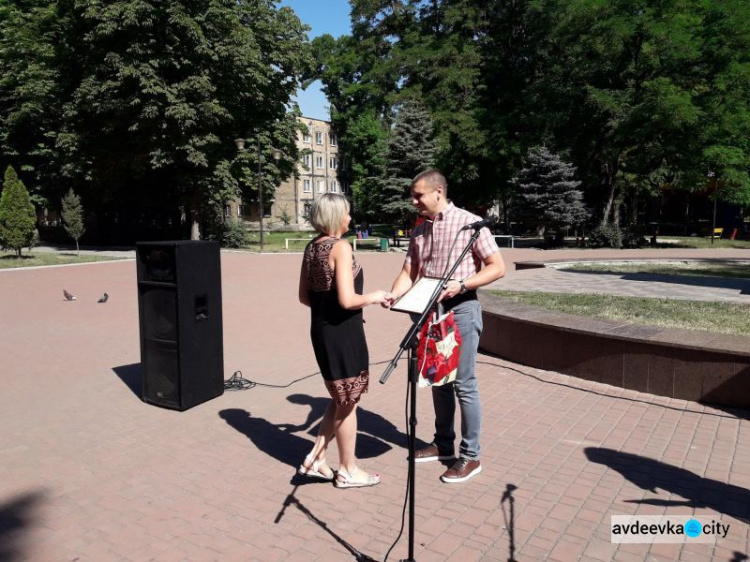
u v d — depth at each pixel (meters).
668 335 5.86
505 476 4.05
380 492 3.84
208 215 30.05
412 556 2.87
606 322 6.61
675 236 38.56
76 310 11.31
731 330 6.67
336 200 3.62
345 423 3.78
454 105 33.50
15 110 30.03
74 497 3.82
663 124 24.55
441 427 4.31
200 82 24.77
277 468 4.24
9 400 5.83
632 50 27.30
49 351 7.95
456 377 3.92
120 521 3.51
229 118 26.33
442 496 3.78
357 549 3.18
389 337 8.88
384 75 36.66
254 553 3.15
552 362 6.60
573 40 28.09
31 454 4.52
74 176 28.38
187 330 5.45
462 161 34.62
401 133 29.25
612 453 4.41
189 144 25.56
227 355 7.77
